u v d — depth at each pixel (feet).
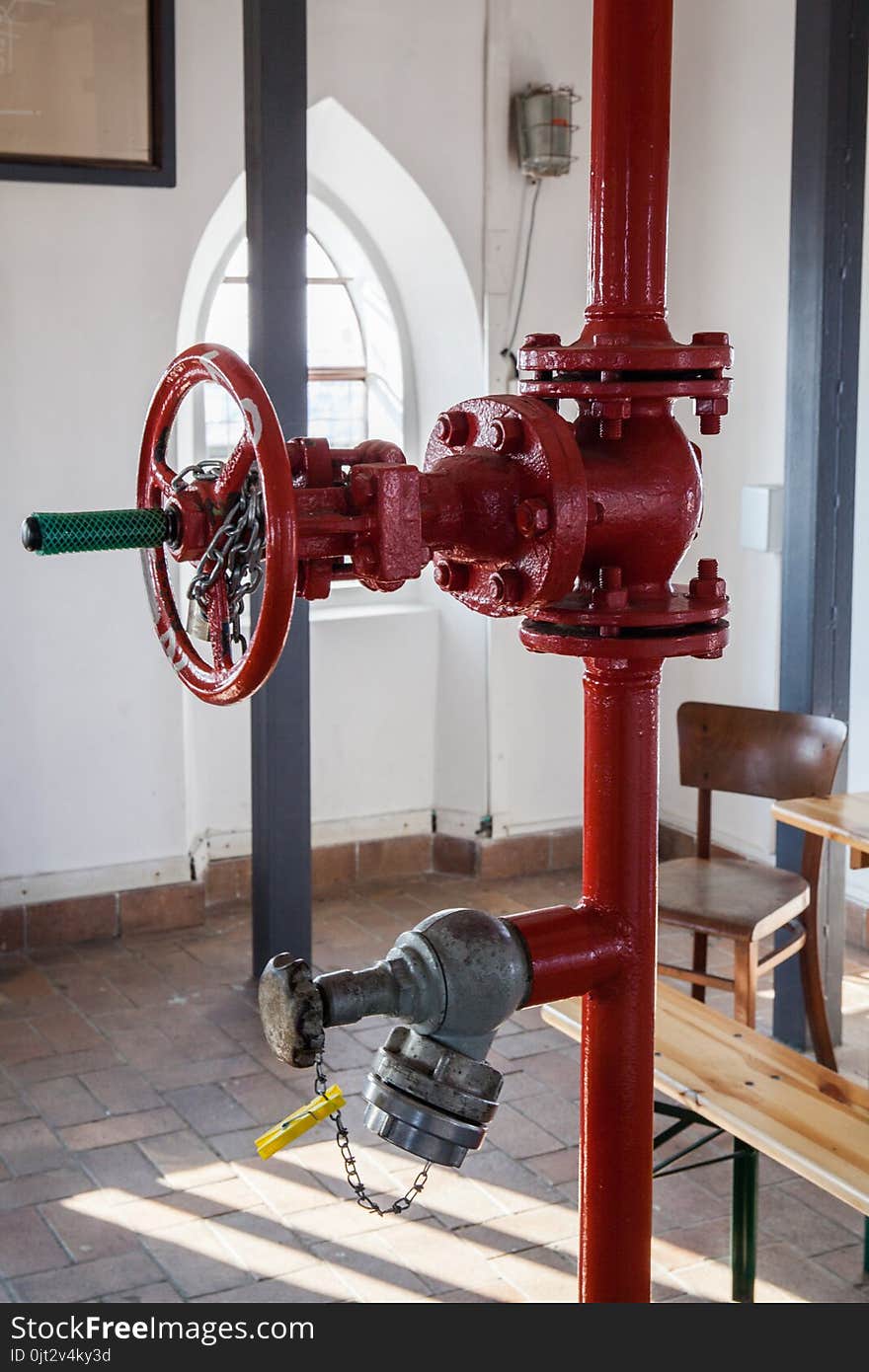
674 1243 11.67
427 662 19.97
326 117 17.74
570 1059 14.93
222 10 16.78
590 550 4.00
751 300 18.26
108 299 16.80
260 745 15.62
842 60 13.50
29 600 17.02
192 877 18.29
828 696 14.61
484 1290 10.93
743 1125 8.73
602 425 3.99
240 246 18.78
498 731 19.88
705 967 13.88
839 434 14.20
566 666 20.36
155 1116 13.64
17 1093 14.08
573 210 19.17
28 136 15.98
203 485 3.90
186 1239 11.65
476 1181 12.60
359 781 19.86
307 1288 10.94
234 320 19.04
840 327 13.99
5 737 17.16
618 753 4.20
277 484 3.38
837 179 13.70
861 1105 9.20
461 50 18.12
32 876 17.52
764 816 18.60
